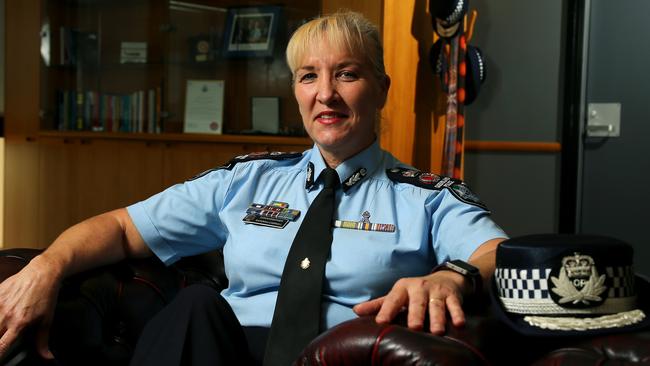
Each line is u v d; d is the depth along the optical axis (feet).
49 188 15.48
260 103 13.88
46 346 4.88
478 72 11.28
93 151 14.90
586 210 13.37
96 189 14.92
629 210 13.11
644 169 13.00
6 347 4.69
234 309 5.33
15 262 5.20
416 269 5.25
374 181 5.50
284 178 5.72
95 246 5.32
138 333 5.37
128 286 5.42
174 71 14.80
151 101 14.96
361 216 5.32
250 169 5.82
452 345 3.43
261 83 13.92
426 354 3.33
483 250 4.85
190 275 5.89
